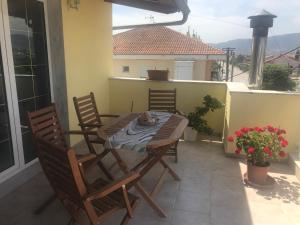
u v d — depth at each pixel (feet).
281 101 11.44
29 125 7.59
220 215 8.01
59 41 11.51
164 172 9.63
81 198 5.60
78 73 12.99
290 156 11.40
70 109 12.40
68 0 11.63
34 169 10.37
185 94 15.51
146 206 8.38
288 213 8.14
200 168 11.12
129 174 6.29
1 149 9.18
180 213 8.07
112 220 7.67
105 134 8.46
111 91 16.74
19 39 9.73
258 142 9.55
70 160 5.23
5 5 8.89
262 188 9.52
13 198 8.64
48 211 8.02
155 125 9.39
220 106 14.07
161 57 35.37
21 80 9.96
